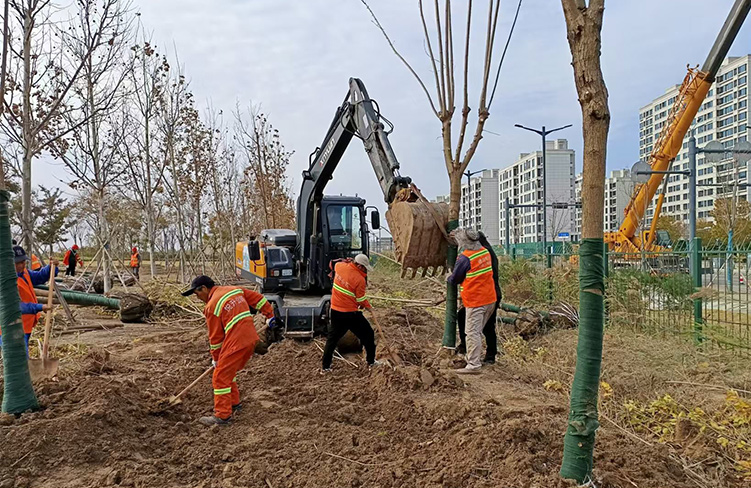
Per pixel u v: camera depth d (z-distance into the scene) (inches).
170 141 735.1
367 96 326.3
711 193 2925.7
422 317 446.0
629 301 366.9
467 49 264.2
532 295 503.8
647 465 157.2
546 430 175.3
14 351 195.6
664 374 261.3
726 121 3031.5
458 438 176.2
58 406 199.9
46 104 429.1
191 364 301.0
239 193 984.3
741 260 318.0
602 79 132.1
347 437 189.8
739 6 546.9
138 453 176.4
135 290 629.6
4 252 196.2
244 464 167.5
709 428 190.4
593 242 136.3
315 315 350.9
